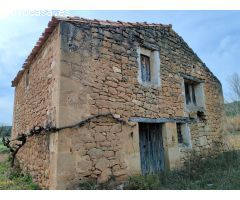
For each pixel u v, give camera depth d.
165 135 6.82
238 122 15.62
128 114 5.82
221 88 10.34
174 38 8.12
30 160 6.25
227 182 4.97
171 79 7.49
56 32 5.17
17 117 9.01
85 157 4.75
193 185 5.04
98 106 5.21
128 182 5.32
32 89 6.87
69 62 4.91
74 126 4.70
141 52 6.80
